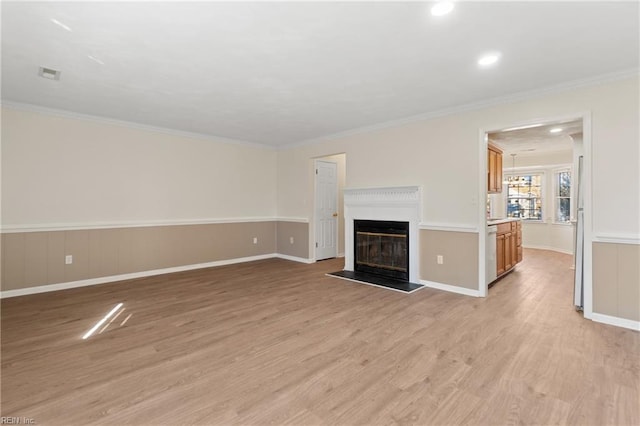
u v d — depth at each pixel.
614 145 2.92
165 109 4.02
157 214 5.02
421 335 2.70
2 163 3.76
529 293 3.94
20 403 1.78
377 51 2.51
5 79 3.06
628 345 2.49
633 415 1.67
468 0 1.87
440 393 1.88
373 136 4.84
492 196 8.16
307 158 6.02
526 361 2.24
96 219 4.43
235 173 6.01
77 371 2.13
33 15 2.01
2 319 3.07
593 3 1.90
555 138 5.28
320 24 2.13
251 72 2.90
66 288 4.18
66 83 3.17
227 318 3.11
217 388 1.94
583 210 3.12
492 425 1.61
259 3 1.89
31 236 3.94
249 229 6.24
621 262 2.89
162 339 2.63
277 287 4.25
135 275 4.77
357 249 5.16
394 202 4.57
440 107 3.92
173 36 2.28
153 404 1.78
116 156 4.60
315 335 2.71
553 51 2.50
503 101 3.54
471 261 3.86
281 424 1.63
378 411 1.72
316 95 3.51
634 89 2.82
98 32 2.23
